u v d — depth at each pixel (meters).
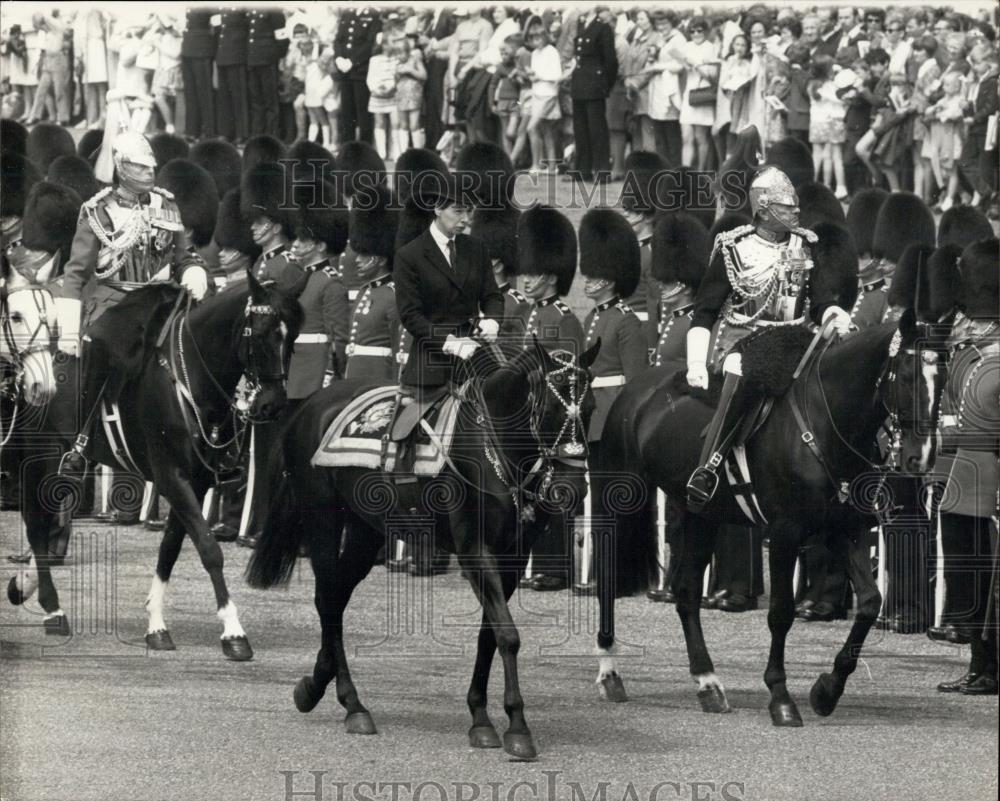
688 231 15.98
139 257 15.28
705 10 17.44
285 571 13.13
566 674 14.30
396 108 19.75
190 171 19.19
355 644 15.02
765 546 18.83
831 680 12.77
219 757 11.77
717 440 12.94
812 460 12.58
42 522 15.18
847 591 16.23
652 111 17.55
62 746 11.95
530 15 18.77
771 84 17.17
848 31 17.16
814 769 11.58
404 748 12.02
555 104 18.47
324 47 19.77
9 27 20.52
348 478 12.46
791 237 13.24
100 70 20.34
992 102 16.80
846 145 17.16
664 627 15.77
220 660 14.40
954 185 17.06
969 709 13.22
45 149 20.48
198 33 19.78
